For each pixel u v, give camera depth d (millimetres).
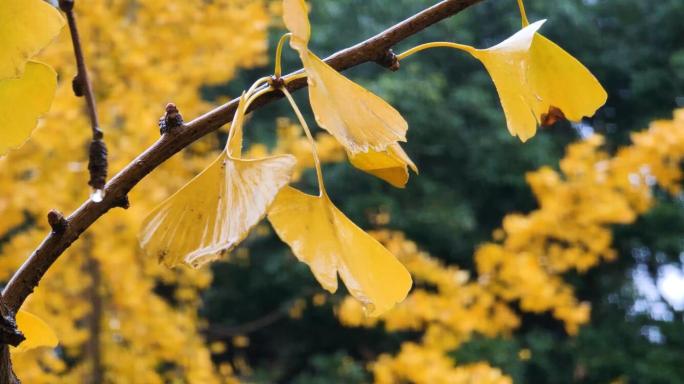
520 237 4984
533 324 11680
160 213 759
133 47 5250
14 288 842
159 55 5605
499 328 5273
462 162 11688
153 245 756
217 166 767
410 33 870
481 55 856
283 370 11391
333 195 11086
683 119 4543
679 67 11742
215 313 11555
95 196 853
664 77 12055
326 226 773
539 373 10852
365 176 10852
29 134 827
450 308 5062
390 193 11102
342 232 775
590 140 4918
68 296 5336
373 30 11453
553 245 5113
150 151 854
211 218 757
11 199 4832
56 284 5242
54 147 4816
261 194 750
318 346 11445
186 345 5562
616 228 11289
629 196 4918
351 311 5172
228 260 8875
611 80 12703
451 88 11984
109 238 4895
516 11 12227
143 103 5312
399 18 11641
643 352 10688
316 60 756
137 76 5242
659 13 12430
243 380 10758
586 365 10492
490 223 12125
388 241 5531
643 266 11992
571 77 874
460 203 11258
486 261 5125
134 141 4781
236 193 756
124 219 4820
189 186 765
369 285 772
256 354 11820
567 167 4863
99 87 5059
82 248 5066
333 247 771
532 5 12172
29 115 827
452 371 4602
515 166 11352
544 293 4922
